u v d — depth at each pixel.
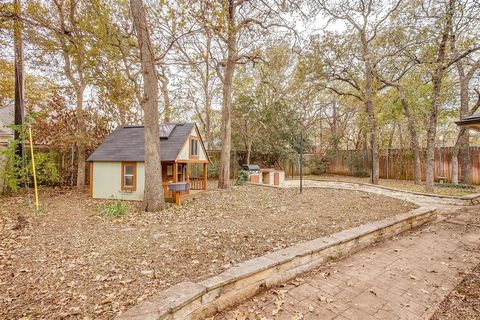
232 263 3.25
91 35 8.64
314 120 19.27
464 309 2.52
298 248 3.41
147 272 3.04
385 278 3.16
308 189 10.23
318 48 12.02
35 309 2.35
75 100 10.34
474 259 3.73
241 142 16.38
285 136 16.48
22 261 3.38
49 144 10.02
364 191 9.56
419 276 3.21
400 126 15.67
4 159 8.55
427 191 9.73
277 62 13.51
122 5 8.95
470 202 7.46
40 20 7.61
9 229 4.76
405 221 5.10
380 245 4.35
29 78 13.02
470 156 12.52
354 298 2.71
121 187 8.15
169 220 5.52
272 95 15.78
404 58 10.68
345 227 4.90
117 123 11.91
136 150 8.34
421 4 9.03
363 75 12.89
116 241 4.15
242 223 5.25
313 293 2.81
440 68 9.37
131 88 10.92
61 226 5.01
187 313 2.15
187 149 8.84
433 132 9.70
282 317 2.38
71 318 2.21
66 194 8.97
